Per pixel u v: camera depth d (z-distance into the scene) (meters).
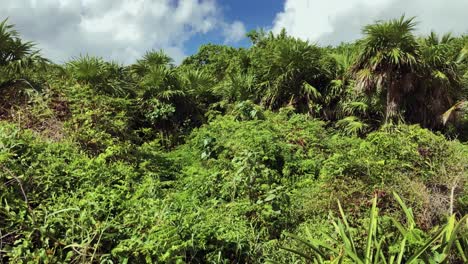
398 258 2.59
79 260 2.81
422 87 8.34
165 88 9.83
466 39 10.18
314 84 9.95
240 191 4.42
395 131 6.07
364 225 3.44
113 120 7.05
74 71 8.55
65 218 3.10
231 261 3.36
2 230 2.92
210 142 6.91
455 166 4.58
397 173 4.45
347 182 4.32
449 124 8.45
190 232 3.19
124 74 10.12
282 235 3.82
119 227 3.05
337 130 9.02
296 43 9.80
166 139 9.20
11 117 6.17
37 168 3.89
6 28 7.25
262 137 6.39
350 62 9.62
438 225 3.41
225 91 10.80
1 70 6.87
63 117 6.48
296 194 4.73
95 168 4.23
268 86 10.12
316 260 2.86
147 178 4.72
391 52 7.84
